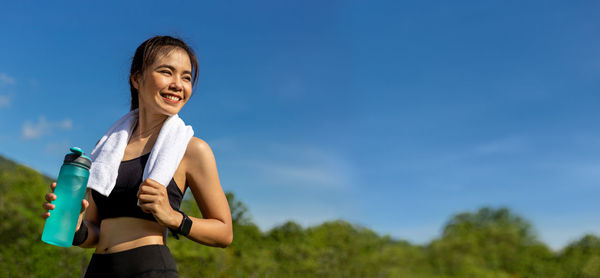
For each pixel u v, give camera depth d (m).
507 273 16.50
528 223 18.25
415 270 14.45
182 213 1.46
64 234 1.43
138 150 1.67
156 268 1.50
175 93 1.65
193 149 1.63
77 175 1.46
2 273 7.50
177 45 1.71
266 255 10.57
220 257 9.41
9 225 7.75
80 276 7.79
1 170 8.93
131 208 1.57
